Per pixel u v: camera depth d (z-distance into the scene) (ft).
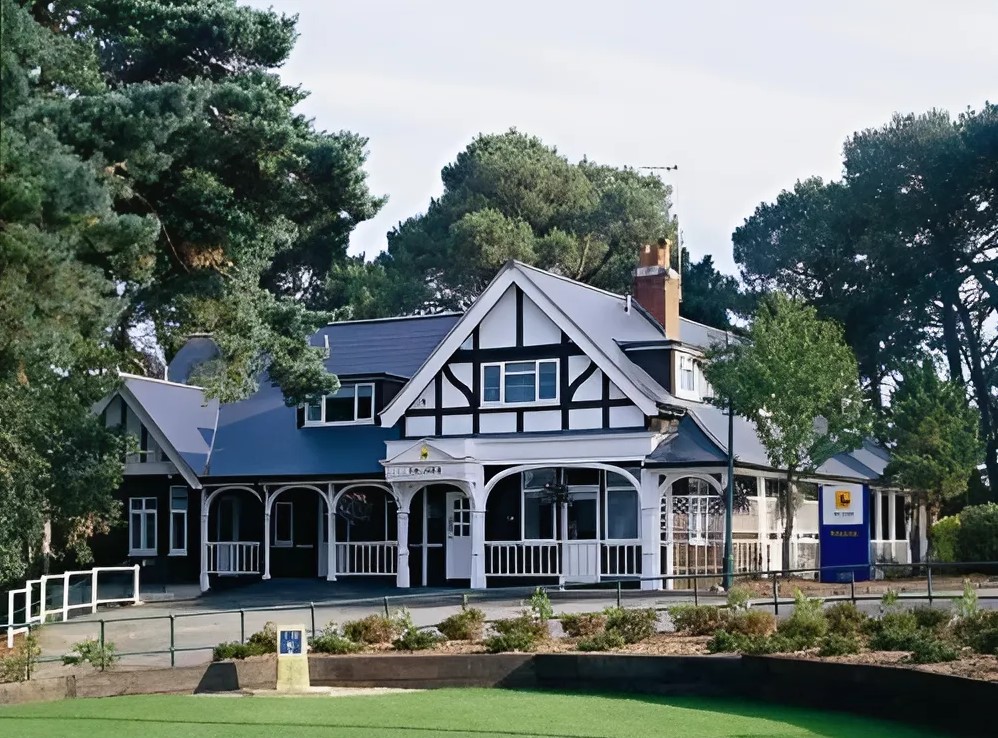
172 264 104.37
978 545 155.33
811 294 244.22
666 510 141.38
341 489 150.92
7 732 63.10
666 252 155.84
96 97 86.17
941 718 62.85
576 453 140.26
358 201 106.52
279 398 166.61
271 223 109.19
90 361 127.95
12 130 75.25
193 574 158.61
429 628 94.32
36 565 147.54
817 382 134.72
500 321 148.05
